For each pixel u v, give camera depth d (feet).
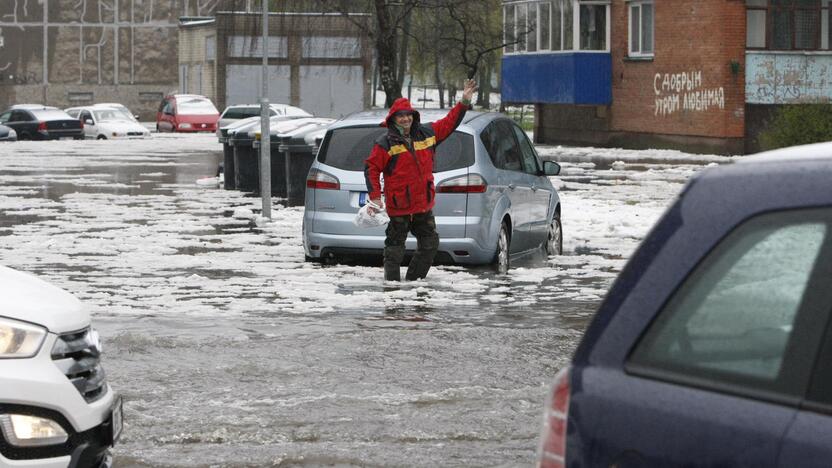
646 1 435.12
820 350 28.58
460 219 128.77
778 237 29.96
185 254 149.79
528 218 140.87
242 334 94.58
